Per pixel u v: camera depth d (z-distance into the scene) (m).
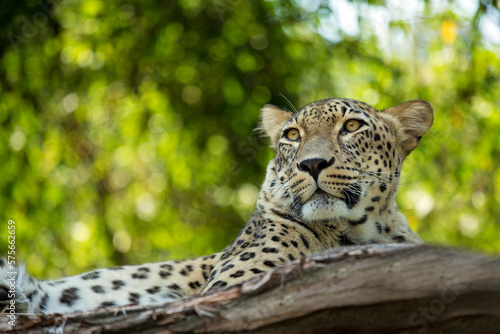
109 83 12.97
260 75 12.89
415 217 12.52
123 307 3.93
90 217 13.62
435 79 12.38
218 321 3.70
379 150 6.03
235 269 5.56
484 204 12.84
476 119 12.34
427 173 12.67
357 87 13.03
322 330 3.58
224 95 12.95
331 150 5.68
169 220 13.82
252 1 12.52
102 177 13.44
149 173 14.23
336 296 3.55
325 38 12.52
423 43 12.27
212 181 13.46
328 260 3.72
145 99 13.02
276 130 7.14
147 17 12.35
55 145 12.87
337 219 5.66
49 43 12.39
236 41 12.58
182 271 6.50
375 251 3.68
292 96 12.81
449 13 11.86
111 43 12.58
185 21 12.54
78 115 13.01
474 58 11.87
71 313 3.96
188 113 13.21
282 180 6.11
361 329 3.54
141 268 6.50
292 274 3.72
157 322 3.78
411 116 6.58
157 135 13.55
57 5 12.14
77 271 12.75
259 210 6.26
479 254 3.46
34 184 12.80
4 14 11.61
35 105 12.63
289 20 12.63
